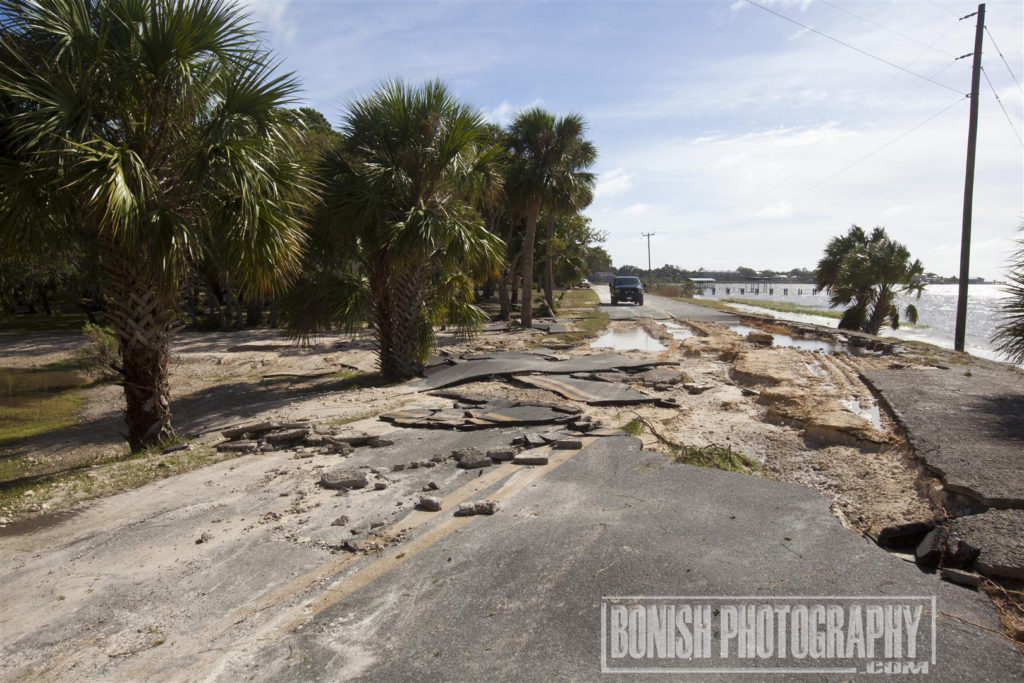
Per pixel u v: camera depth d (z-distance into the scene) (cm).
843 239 2614
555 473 574
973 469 500
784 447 648
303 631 332
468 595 361
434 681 285
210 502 535
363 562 410
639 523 451
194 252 721
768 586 358
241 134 711
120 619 350
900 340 1745
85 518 505
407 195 1129
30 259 753
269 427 757
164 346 780
